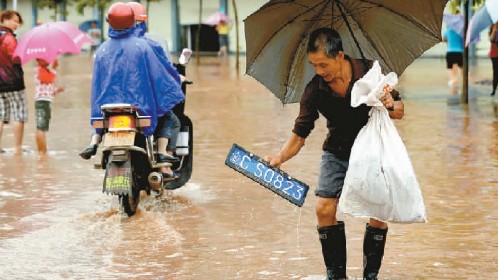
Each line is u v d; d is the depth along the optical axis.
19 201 11.95
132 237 9.84
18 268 8.62
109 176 10.54
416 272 8.27
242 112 23.03
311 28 7.80
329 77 7.41
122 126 10.68
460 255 8.84
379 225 7.84
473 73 37.66
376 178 7.27
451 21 30.73
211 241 9.60
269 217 10.75
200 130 19.25
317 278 8.12
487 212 10.74
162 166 11.20
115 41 11.15
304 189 7.59
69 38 16.19
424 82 32.59
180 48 68.81
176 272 8.41
